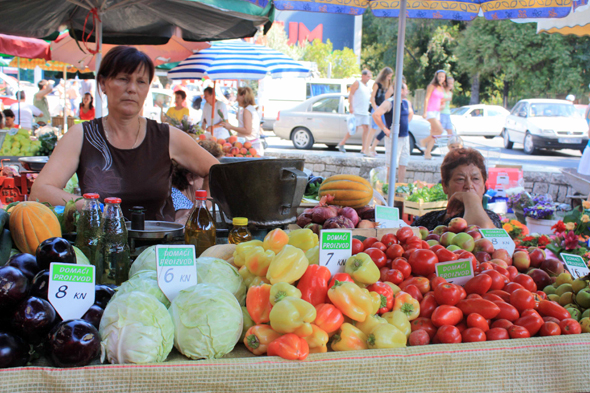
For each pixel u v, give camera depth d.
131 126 2.55
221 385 1.35
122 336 1.33
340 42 27.33
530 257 2.37
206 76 8.08
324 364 1.41
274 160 2.12
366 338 1.56
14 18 4.68
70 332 1.27
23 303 1.31
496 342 1.58
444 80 9.71
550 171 8.31
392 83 9.18
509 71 24.19
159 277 1.56
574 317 1.85
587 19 4.49
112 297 1.50
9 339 1.27
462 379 1.53
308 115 12.72
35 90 15.20
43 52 6.91
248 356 1.48
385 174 6.24
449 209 3.28
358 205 2.77
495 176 6.47
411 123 11.29
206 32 5.26
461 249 2.11
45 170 2.42
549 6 3.66
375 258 1.98
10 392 1.23
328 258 1.80
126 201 2.55
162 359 1.38
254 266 1.72
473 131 17.28
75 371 1.27
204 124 8.55
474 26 24.56
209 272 1.68
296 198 2.22
